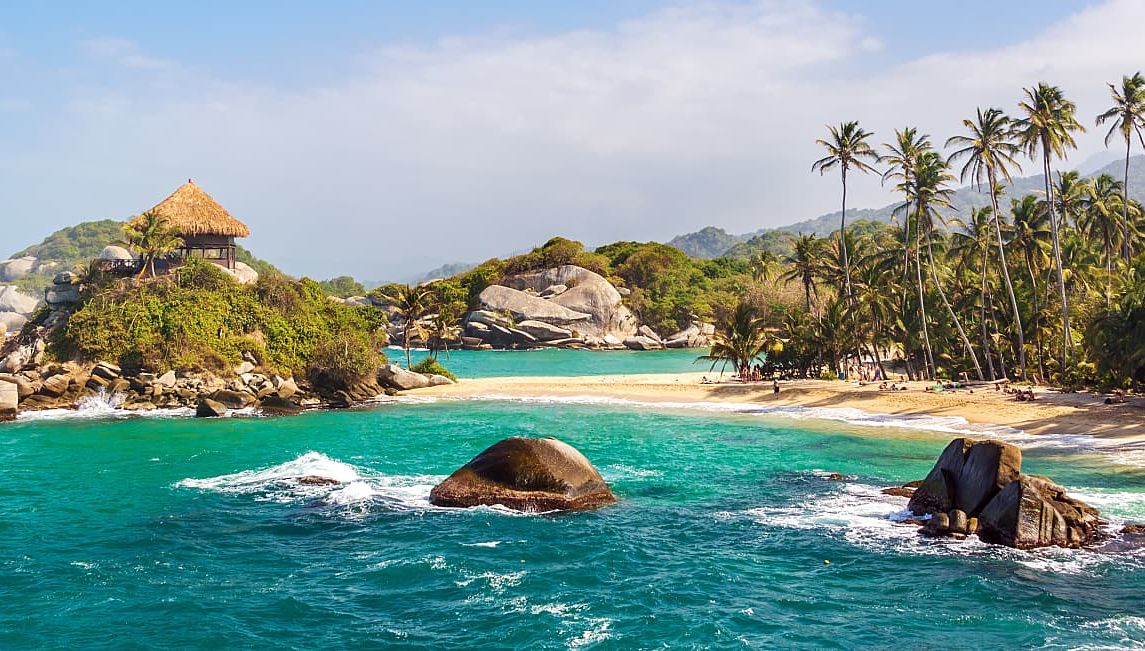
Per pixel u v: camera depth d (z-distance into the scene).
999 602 20.28
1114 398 50.31
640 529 27.11
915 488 31.80
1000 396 55.59
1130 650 17.50
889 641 18.17
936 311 74.94
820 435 47.03
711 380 76.75
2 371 60.81
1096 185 77.56
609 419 55.00
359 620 19.44
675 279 168.00
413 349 140.25
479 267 180.75
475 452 42.06
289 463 38.00
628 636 18.42
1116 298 55.66
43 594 21.00
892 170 69.00
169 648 17.92
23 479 34.75
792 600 20.64
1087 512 25.81
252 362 65.00
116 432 48.34
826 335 75.50
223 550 24.84
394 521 27.97
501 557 24.00
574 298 151.62
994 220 73.00
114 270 70.69
